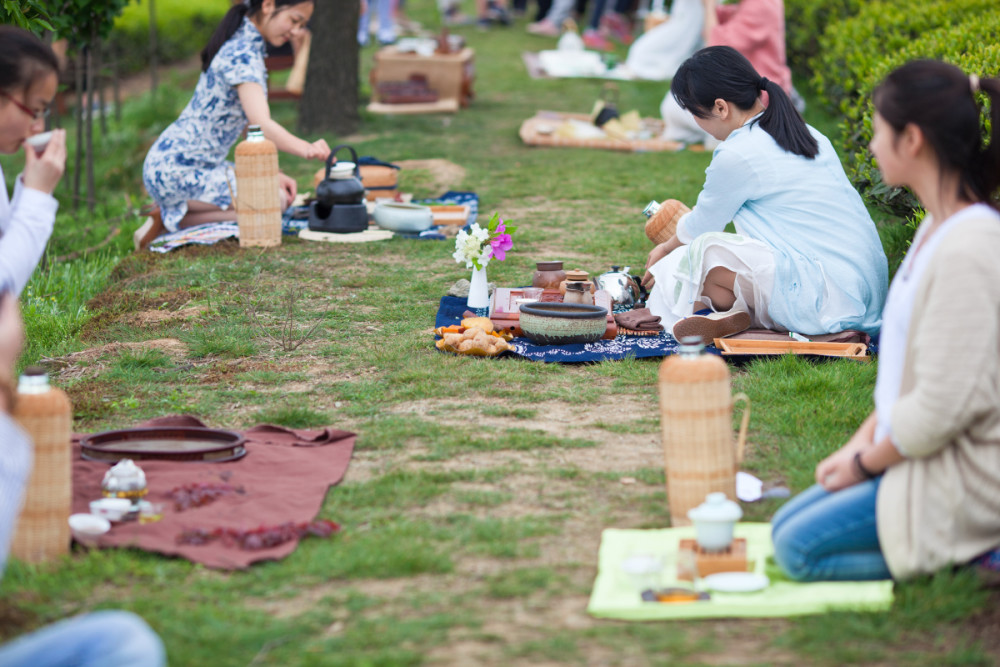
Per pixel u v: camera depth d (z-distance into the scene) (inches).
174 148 493.7
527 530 222.2
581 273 360.2
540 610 192.2
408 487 243.0
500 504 236.1
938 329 179.5
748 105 347.6
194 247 470.0
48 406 202.1
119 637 146.9
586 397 303.4
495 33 1408.7
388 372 324.8
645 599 192.9
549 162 689.0
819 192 344.5
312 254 465.1
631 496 240.5
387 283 423.2
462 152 721.6
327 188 494.0
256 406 299.6
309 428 283.6
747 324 344.2
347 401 303.3
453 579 203.6
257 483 243.1
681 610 188.9
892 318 193.6
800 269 340.5
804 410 287.1
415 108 875.4
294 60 959.0
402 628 184.1
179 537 214.1
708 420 217.6
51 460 203.3
